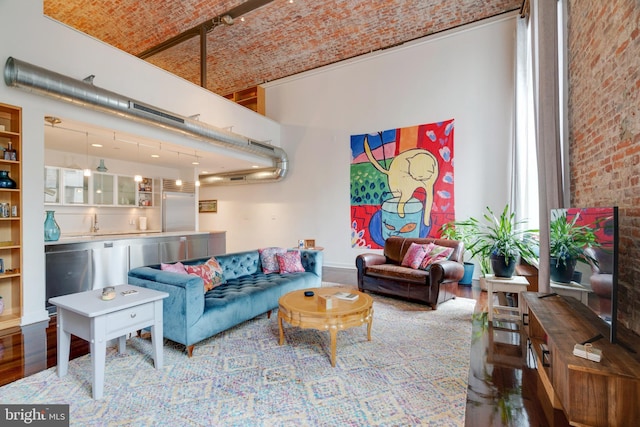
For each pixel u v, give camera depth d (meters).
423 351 2.62
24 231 3.23
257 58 6.84
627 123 1.99
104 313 1.97
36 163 3.32
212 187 8.88
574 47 2.97
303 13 5.38
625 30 1.98
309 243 5.22
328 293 3.06
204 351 2.60
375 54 6.36
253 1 5.05
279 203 7.65
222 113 5.95
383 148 6.27
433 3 5.04
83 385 2.07
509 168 5.17
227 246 8.50
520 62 4.68
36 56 3.33
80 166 5.67
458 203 5.52
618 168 2.13
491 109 5.31
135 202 6.35
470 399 1.92
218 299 2.86
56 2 5.19
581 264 2.11
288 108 7.52
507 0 4.91
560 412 1.77
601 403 1.41
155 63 7.16
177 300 2.53
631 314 2.00
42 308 3.35
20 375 2.20
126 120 4.24
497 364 2.38
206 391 2.01
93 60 3.88
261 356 2.52
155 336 2.31
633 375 1.35
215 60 6.96
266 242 7.84
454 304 4.01
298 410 1.82
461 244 4.36
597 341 1.68
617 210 1.63
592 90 2.56
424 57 5.88
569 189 3.16
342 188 6.76
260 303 3.19
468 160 5.46
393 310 3.76
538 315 2.10
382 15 5.37
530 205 4.51
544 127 3.12
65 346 2.19
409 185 5.98
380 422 1.71
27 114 3.25
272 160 7.27
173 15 5.48
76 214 5.67
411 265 4.36
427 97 5.84
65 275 3.88
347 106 6.72
